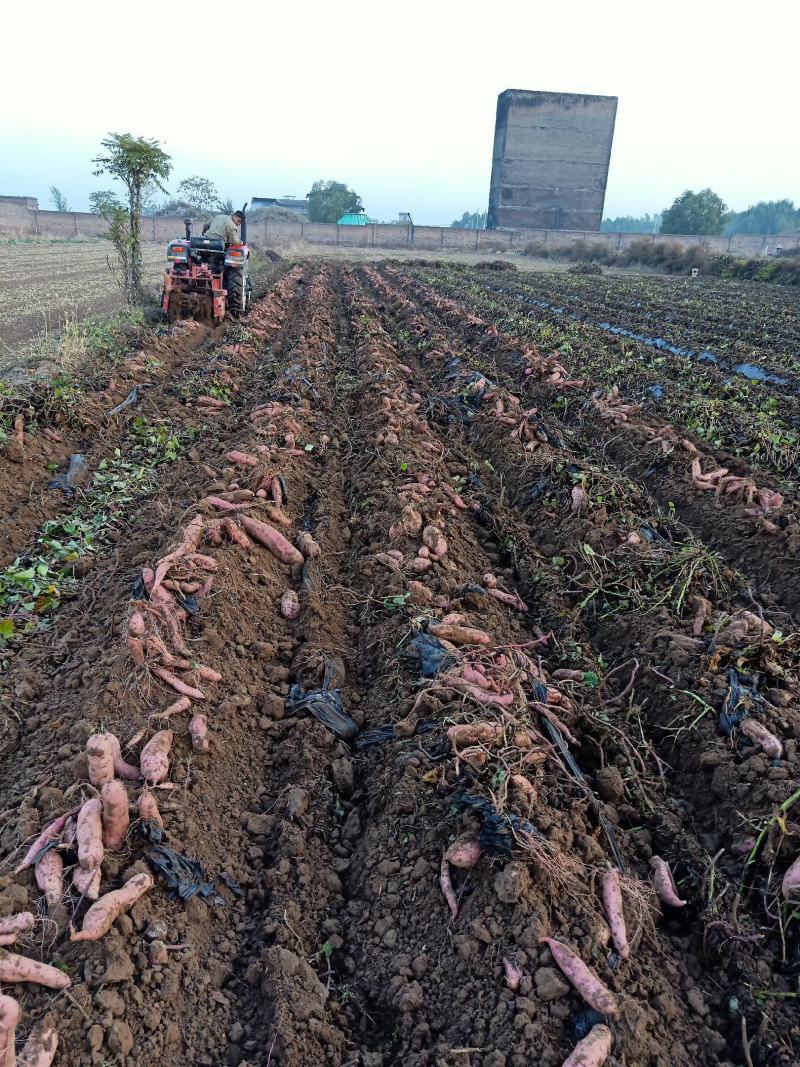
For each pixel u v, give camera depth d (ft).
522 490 30.17
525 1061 10.12
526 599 23.30
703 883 13.57
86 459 30.83
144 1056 10.19
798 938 12.34
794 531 24.18
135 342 48.98
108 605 19.99
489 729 14.92
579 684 18.78
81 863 11.84
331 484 29.66
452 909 12.19
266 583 21.38
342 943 12.44
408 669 18.04
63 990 10.35
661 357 53.11
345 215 275.39
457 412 39.70
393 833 13.80
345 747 16.20
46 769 14.30
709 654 18.42
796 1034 11.08
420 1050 10.71
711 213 256.73
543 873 12.19
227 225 59.16
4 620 19.26
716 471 29.94
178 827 13.24
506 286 109.19
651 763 16.70
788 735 16.12
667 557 23.18
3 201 201.16
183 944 11.65
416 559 22.15
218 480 27.27
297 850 13.64
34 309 66.08
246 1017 11.18
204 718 15.53
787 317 77.97
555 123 250.16
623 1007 10.64
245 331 54.70
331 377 46.57
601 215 263.08
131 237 64.23
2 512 25.29
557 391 43.86
